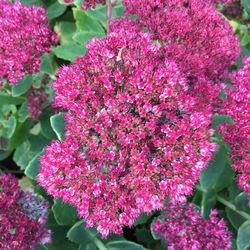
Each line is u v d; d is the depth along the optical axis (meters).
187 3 0.25
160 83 0.20
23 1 0.33
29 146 0.32
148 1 0.25
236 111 0.23
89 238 0.27
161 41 0.25
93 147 0.20
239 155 0.23
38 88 0.29
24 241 0.23
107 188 0.20
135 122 0.20
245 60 0.25
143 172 0.20
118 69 0.20
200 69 0.24
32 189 0.28
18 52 0.25
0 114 0.31
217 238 0.24
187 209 0.24
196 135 0.20
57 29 0.35
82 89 0.21
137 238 0.30
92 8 0.28
